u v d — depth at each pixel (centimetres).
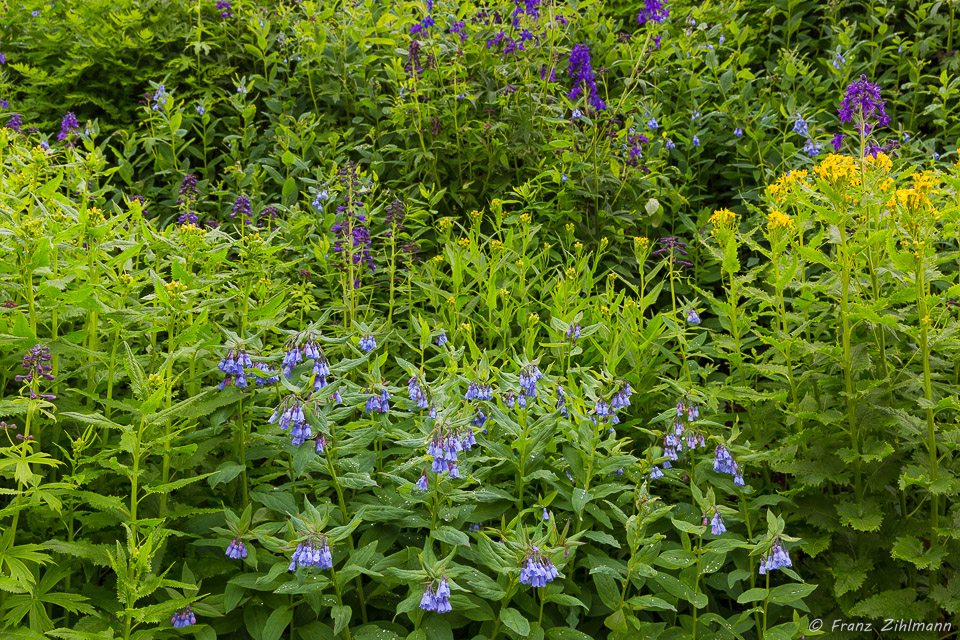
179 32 679
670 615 322
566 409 352
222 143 652
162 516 292
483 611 289
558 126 601
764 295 375
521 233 490
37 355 253
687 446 341
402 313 501
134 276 316
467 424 301
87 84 648
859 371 347
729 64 692
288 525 265
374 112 631
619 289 562
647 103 649
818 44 756
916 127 691
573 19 711
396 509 300
